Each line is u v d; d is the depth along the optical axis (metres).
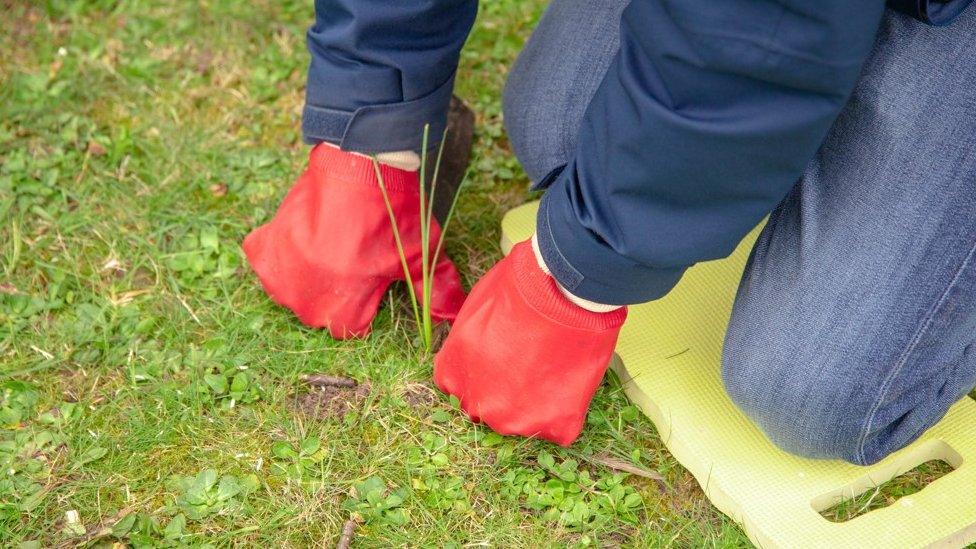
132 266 1.71
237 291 1.65
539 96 1.58
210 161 1.92
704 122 0.99
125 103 2.06
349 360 1.54
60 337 1.57
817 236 1.25
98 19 2.29
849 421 1.25
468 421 1.47
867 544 1.29
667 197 1.06
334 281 1.49
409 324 1.61
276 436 1.45
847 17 0.90
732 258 1.70
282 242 1.52
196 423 1.45
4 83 2.09
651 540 1.34
